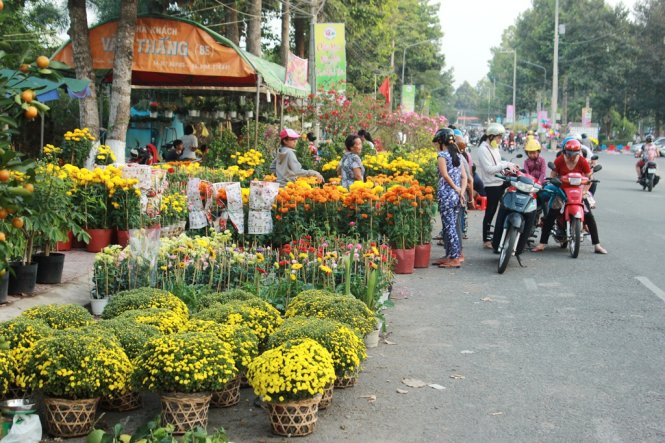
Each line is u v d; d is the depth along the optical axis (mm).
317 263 8398
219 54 17531
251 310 6434
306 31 38625
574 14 93750
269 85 18500
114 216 11805
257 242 10523
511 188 11672
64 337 5207
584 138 23969
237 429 5391
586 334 7996
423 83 91000
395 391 6199
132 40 16594
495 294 10023
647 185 26422
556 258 12914
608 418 5617
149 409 5730
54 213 8945
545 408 5816
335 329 5934
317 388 5191
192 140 20344
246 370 5785
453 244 11961
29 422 4867
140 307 6719
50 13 24391
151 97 23344
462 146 13555
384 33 52438
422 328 8234
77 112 22328
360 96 25641
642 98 84188
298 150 19156
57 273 9359
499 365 6910
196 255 8258
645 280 10938
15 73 3781
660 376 6605
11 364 5316
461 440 5199
